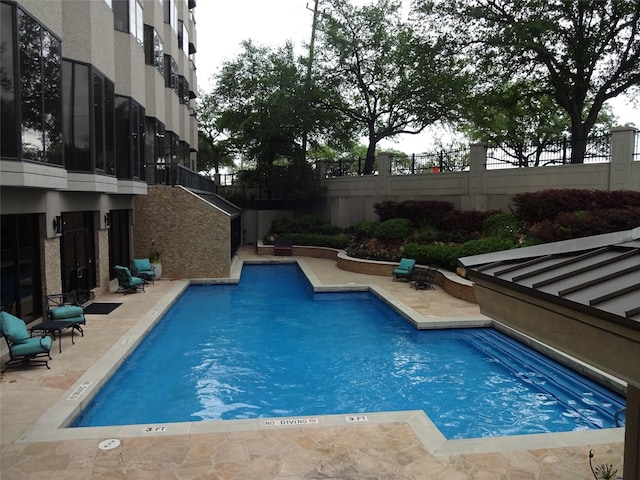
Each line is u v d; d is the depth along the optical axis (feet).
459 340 40.83
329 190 106.32
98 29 45.42
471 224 67.21
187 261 66.08
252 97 118.83
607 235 14.87
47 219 38.70
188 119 106.63
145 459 19.67
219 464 19.35
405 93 97.66
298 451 20.52
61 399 25.46
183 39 100.27
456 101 92.07
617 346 9.91
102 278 53.31
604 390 29.81
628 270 11.46
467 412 27.32
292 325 45.62
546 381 31.91
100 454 20.04
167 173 72.90
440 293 56.08
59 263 41.39
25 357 30.37
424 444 21.24
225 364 34.81
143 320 42.70
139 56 58.23
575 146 63.46
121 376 32.12
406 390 30.40
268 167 109.40
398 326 45.29
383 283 62.85
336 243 92.02
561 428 25.45
